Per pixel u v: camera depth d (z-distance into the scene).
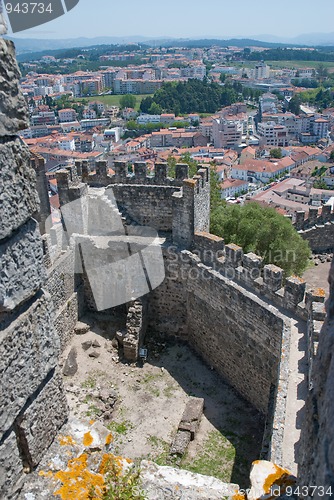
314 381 4.88
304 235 33.25
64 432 6.37
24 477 5.61
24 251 5.18
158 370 20.72
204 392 19.44
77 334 22.47
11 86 4.72
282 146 180.88
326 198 101.06
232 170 139.75
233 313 18.44
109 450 6.63
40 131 195.75
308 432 4.76
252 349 17.80
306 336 15.62
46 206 26.14
